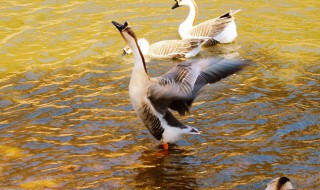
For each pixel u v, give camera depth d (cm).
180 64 1170
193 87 1123
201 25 1930
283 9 2144
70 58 1772
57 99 1503
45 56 1786
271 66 1689
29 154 1239
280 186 975
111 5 2172
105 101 1492
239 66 1138
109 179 1145
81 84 1596
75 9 2127
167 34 1973
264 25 2009
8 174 1161
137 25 2022
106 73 1669
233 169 1173
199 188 1109
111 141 1295
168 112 1220
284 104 1448
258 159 1205
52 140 1298
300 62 1717
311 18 2059
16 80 1620
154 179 1145
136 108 1206
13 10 2106
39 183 1128
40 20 2033
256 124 1355
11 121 1388
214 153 1236
